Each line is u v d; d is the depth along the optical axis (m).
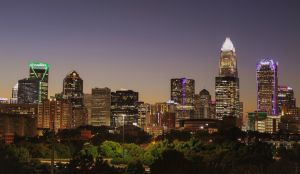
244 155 184.12
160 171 136.38
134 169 153.88
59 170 153.88
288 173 149.00
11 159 145.62
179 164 136.25
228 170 147.75
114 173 148.50
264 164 161.00
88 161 147.88
